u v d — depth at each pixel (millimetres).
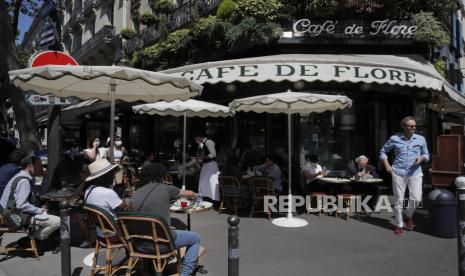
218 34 11766
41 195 6805
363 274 4750
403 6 11609
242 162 11539
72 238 5852
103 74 4871
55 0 6898
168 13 16375
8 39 9094
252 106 8453
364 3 10977
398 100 11984
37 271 4828
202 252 4707
